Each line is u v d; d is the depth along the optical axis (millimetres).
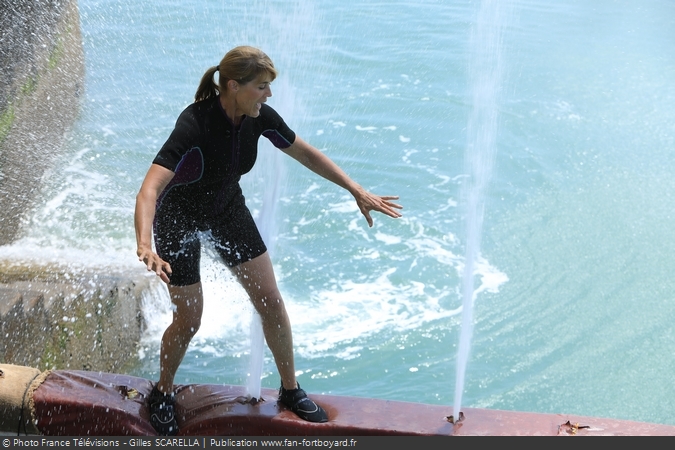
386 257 15039
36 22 18703
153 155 19109
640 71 25359
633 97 23219
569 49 27344
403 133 20562
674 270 14664
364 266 14711
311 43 26469
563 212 16750
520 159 19109
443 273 14531
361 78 24156
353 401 7305
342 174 7297
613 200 17281
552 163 19016
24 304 9867
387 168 18703
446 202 17172
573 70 25297
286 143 7117
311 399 7336
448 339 12641
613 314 13406
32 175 16375
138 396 7340
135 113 21047
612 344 12578
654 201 17281
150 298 12742
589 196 17453
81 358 10906
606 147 19891
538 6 32594
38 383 7297
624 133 20766
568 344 12570
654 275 14516
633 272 14625
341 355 12156
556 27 29875
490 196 17391
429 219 16438
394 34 28062
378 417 7055
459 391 7223
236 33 27188
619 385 11625
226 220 6859
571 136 20484
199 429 7160
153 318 12867
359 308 13453
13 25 17188
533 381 11664
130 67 23938
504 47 26875
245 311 13094
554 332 12875
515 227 16188
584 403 11219
